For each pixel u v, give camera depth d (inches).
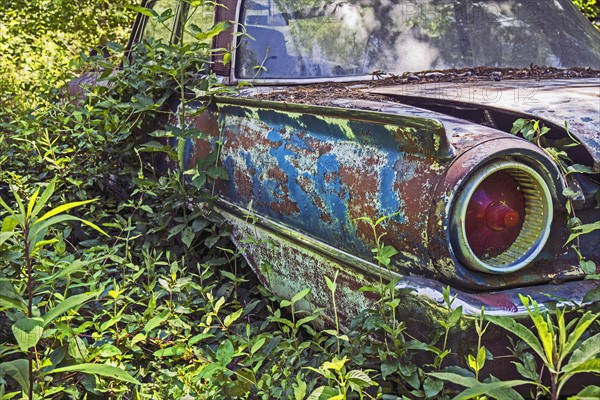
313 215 94.3
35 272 97.0
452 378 54.8
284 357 87.1
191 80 131.5
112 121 141.8
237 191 113.2
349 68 126.6
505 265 78.7
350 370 79.9
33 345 60.8
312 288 96.3
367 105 94.9
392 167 82.6
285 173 99.4
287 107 98.3
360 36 129.2
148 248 120.7
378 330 83.2
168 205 121.7
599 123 90.7
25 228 64.6
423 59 129.5
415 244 79.4
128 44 185.2
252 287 113.9
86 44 358.3
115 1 369.7
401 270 82.6
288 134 101.1
